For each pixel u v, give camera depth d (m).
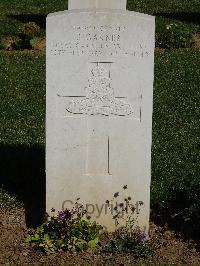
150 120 2.37
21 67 4.67
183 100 4.04
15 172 3.00
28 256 2.33
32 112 3.83
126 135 2.39
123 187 2.43
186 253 2.36
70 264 2.27
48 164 2.41
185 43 5.21
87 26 2.30
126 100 2.36
